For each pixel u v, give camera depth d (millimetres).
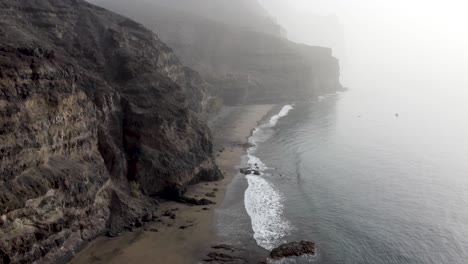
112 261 46500
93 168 52656
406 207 66188
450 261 51406
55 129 47031
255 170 80312
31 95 43375
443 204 68125
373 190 73062
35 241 41344
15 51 45594
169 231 54312
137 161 61062
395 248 53344
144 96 69125
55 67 48875
